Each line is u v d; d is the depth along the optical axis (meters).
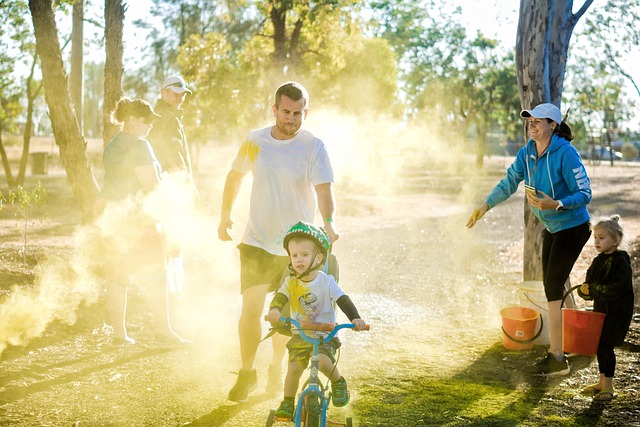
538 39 8.18
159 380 5.81
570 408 5.21
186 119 27.23
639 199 30.02
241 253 5.44
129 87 36.56
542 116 6.18
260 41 26.92
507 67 62.16
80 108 22.77
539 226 8.12
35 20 10.77
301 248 4.33
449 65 61.19
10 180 27.55
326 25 25.58
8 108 27.55
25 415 4.93
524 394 5.55
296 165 5.34
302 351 4.34
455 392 5.60
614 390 5.60
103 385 5.64
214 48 26.47
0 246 12.12
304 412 4.05
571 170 6.11
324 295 4.44
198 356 6.55
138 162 6.37
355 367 6.33
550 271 6.17
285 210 5.38
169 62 35.81
